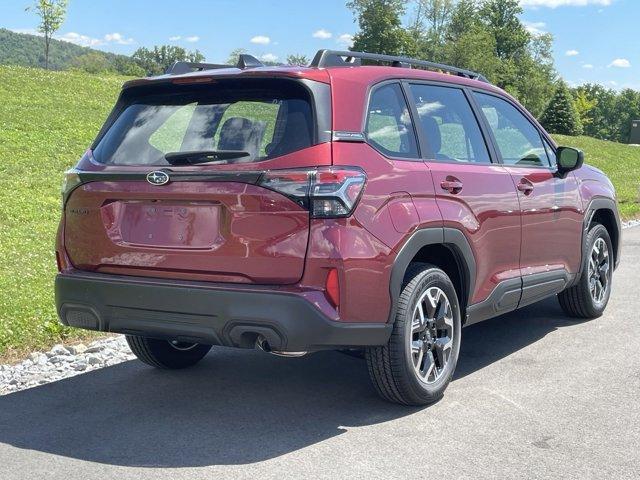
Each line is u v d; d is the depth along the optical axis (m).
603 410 4.73
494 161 5.65
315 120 4.26
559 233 6.27
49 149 19.50
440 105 5.32
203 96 4.62
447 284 4.91
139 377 5.61
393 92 4.92
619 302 7.84
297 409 4.84
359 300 4.22
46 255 10.14
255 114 4.39
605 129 158.12
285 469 3.90
